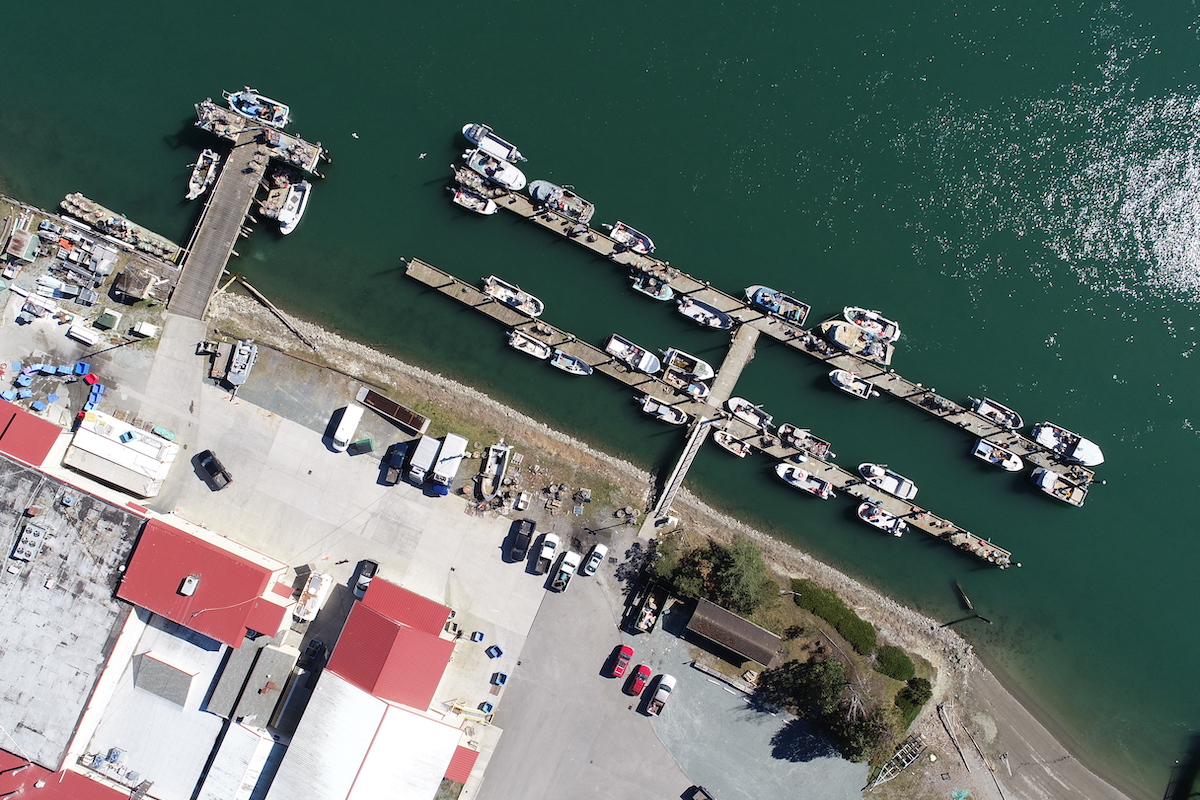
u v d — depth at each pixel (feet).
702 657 144.87
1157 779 149.07
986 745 147.54
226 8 149.38
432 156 149.48
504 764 144.77
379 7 149.48
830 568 149.59
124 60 149.18
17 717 133.59
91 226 148.25
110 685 137.08
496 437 147.54
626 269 149.28
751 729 144.56
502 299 147.64
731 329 149.18
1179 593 149.79
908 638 148.66
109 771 137.39
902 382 148.87
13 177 148.56
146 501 143.54
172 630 139.44
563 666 145.28
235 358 142.92
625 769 145.18
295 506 144.56
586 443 149.38
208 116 144.05
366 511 144.66
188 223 149.48
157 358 144.87
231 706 135.85
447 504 144.97
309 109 149.28
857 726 137.90
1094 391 149.59
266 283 148.97
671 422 149.07
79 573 133.18
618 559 146.00
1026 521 149.79
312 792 129.18
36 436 135.85
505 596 144.87
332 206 149.69
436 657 135.33
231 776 134.10
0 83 149.28
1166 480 149.18
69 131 149.28
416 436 145.38
